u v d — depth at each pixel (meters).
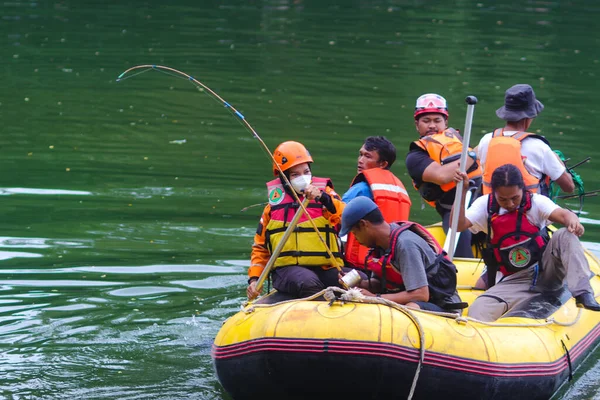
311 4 58.31
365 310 10.58
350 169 23.45
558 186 16.27
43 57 38.66
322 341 10.38
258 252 12.93
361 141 26.64
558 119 30.02
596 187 22.92
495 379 10.91
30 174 22.75
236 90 33.59
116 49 40.94
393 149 13.85
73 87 33.47
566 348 12.29
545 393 11.65
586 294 12.28
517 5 58.88
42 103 30.77
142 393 11.84
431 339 10.62
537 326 12.23
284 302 11.28
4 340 13.45
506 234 13.15
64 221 19.27
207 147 26.02
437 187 15.69
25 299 15.08
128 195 21.33
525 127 15.82
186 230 18.94
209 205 20.73
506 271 13.48
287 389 10.77
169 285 15.98
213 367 12.58
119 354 13.15
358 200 11.16
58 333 13.80
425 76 36.88
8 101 30.80
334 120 29.27
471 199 15.76
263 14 53.66
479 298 13.33
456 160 15.05
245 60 39.38
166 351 13.33
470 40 45.81
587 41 46.19
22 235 18.27
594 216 21.08
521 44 44.94
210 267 16.95
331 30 48.22
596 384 12.66
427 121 15.96
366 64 39.12
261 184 22.58
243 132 27.81
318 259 12.42
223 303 15.30
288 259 12.45
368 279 11.81
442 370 10.59
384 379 10.41
